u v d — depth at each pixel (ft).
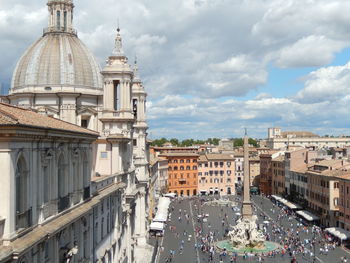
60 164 109.60
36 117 104.99
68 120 244.83
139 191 286.46
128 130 223.71
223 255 282.56
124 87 223.71
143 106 333.21
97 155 200.54
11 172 77.82
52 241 103.35
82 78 253.85
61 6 266.36
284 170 523.70
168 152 648.79
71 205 116.26
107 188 169.89
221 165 643.86
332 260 262.88
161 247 304.30
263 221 393.91
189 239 325.01
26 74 251.39
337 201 357.41
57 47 256.11
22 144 82.79
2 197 76.79
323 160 441.27
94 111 252.83
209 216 437.99
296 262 259.60
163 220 357.20
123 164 213.87
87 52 266.77
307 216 383.86
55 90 246.88
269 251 286.66
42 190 94.07
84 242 135.74
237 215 425.28
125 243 217.36
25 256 85.76
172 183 623.36
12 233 78.13
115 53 225.15
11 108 98.73
